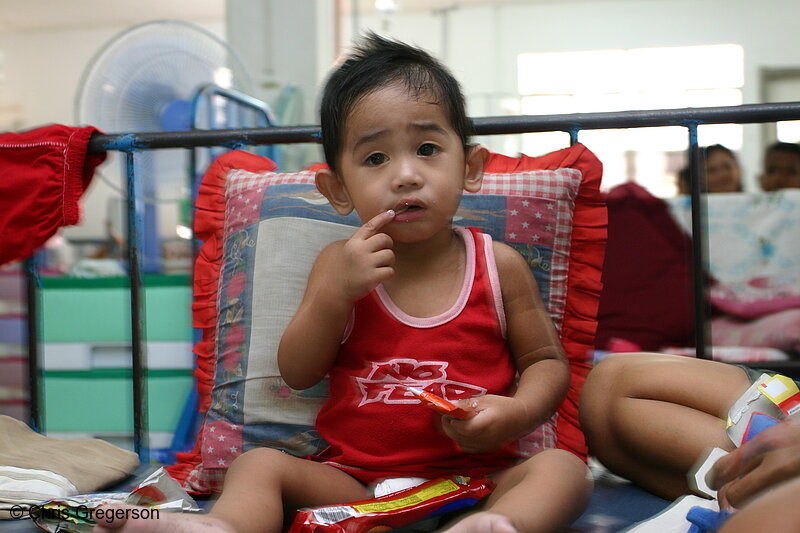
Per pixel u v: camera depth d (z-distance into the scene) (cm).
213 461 149
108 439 298
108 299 297
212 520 99
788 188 361
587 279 155
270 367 150
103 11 1026
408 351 129
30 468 140
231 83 331
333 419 132
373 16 962
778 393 115
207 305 165
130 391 297
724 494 95
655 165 655
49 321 300
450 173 127
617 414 131
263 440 147
